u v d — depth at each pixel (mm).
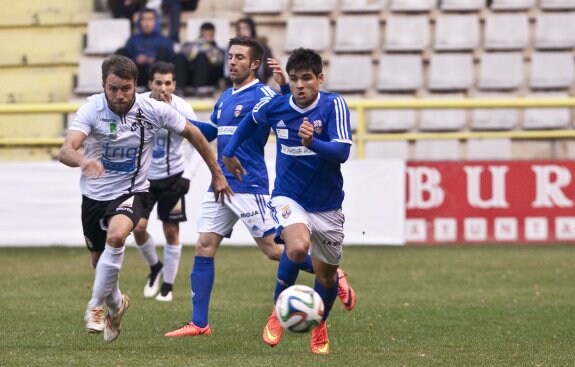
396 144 46406
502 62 50344
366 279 31828
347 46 51969
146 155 20562
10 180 39969
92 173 18312
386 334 22031
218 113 23641
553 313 25203
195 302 21766
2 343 20328
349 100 40938
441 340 21188
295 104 19406
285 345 20484
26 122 43875
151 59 46781
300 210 19594
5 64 52562
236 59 23406
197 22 52406
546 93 49625
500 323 23609
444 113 47688
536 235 40562
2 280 31422
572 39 51719
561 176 40438
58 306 25953
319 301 17531
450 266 34688
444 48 51094
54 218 40062
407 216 40469
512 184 40469
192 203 39781
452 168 40375
